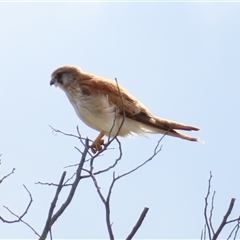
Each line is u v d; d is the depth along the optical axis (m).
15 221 7.56
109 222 6.84
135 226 6.84
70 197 7.60
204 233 7.12
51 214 7.41
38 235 7.39
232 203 7.03
